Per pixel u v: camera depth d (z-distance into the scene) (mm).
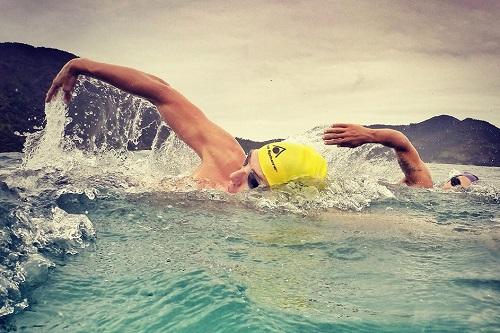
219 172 3879
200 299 1700
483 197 3998
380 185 4086
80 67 3988
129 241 2467
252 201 3402
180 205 3250
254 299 1703
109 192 3553
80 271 2039
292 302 1689
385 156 5172
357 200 3574
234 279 1906
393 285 1892
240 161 3998
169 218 2930
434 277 1992
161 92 4094
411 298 1759
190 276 1934
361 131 3953
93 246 2377
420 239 2604
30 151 4613
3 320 1608
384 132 4070
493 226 2945
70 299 1765
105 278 1955
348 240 2545
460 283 1921
